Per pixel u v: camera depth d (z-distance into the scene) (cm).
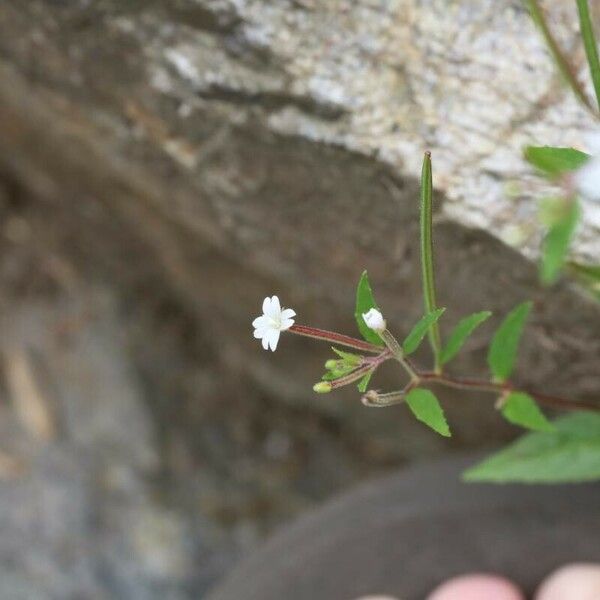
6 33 34
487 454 36
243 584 38
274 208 33
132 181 38
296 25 30
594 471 28
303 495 50
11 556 49
